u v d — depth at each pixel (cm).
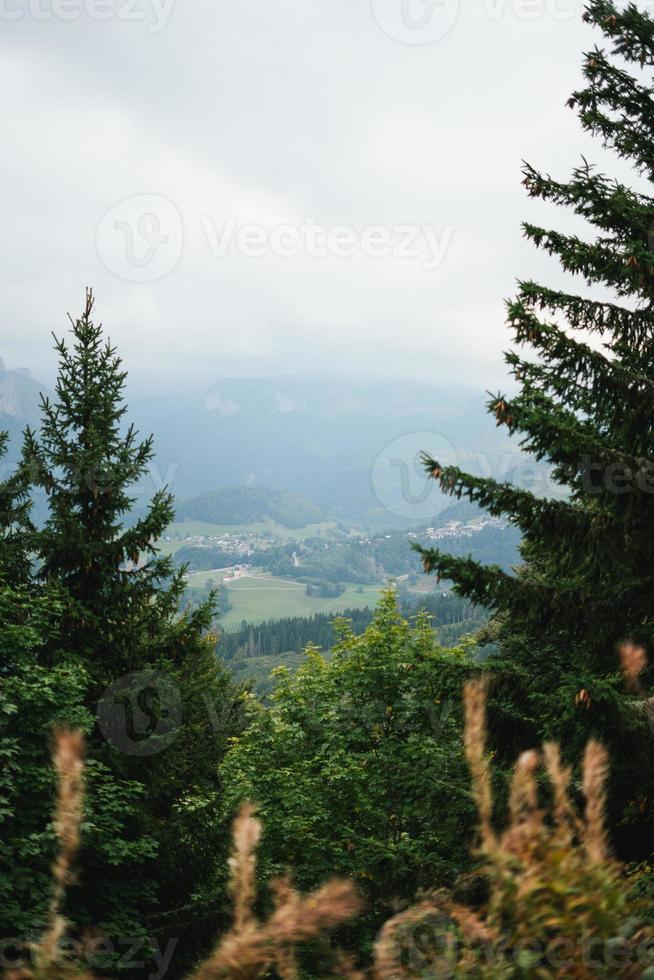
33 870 911
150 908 1224
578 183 741
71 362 1430
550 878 216
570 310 770
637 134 798
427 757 1362
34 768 955
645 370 810
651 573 730
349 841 1424
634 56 785
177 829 1238
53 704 1036
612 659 750
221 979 215
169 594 1398
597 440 744
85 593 1362
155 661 1346
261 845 1466
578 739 670
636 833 709
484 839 238
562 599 741
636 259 714
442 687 808
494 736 748
